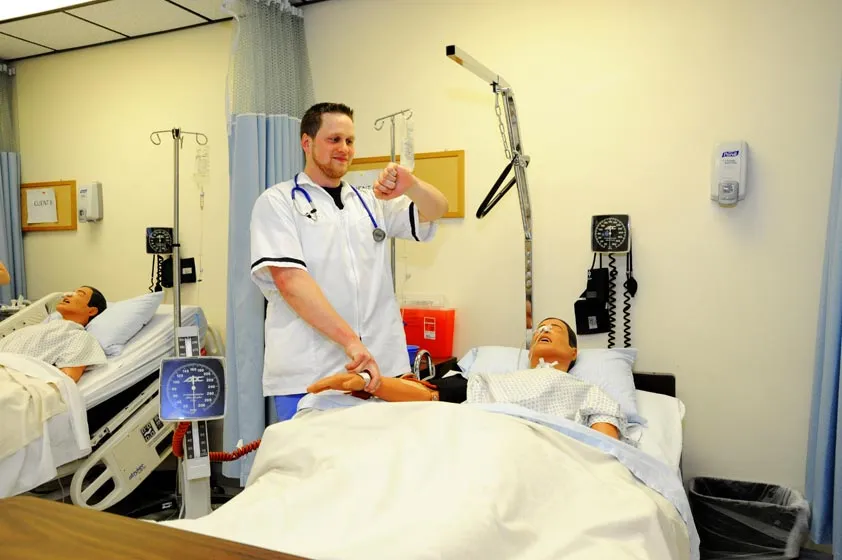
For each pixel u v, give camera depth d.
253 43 2.83
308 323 1.97
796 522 2.24
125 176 3.78
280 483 1.52
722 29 2.50
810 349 2.42
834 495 2.16
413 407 1.70
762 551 2.28
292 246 1.97
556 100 2.76
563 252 2.78
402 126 3.03
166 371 1.57
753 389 2.51
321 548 1.08
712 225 2.54
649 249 2.63
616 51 2.66
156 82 3.64
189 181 3.56
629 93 2.64
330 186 2.16
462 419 1.62
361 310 2.12
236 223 2.81
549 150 2.78
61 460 2.51
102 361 2.86
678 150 2.57
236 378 2.87
